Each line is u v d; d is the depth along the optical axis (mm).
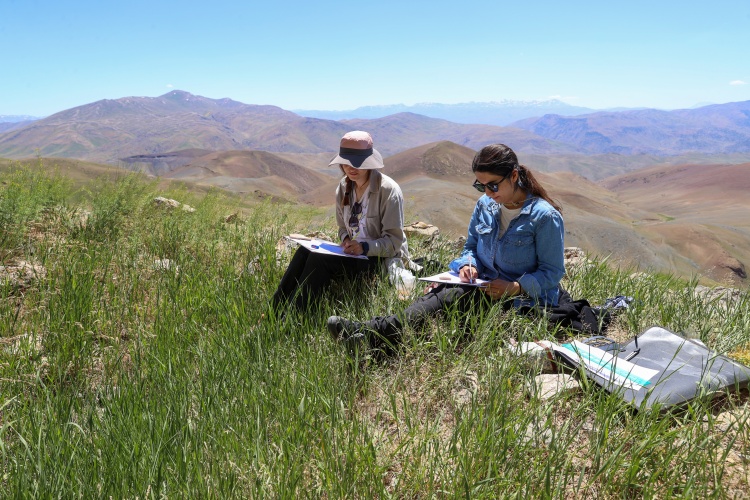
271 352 3168
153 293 4371
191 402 2625
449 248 5574
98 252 5070
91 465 2193
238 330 3434
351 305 3770
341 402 2592
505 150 3379
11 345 3324
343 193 4398
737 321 3738
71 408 2721
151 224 6109
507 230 3574
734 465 2176
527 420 2314
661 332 3064
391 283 3971
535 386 2580
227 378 2838
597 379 2674
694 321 3730
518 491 1977
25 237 5352
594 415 2504
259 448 2217
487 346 3076
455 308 3271
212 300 4012
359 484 2090
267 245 5070
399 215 4141
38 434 2354
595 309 3766
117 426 2434
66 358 3258
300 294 3822
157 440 2293
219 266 5055
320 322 3594
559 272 3469
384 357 3178
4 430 2354
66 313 3662
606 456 2207
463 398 2723
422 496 2105
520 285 3428
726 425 2469
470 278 3469
